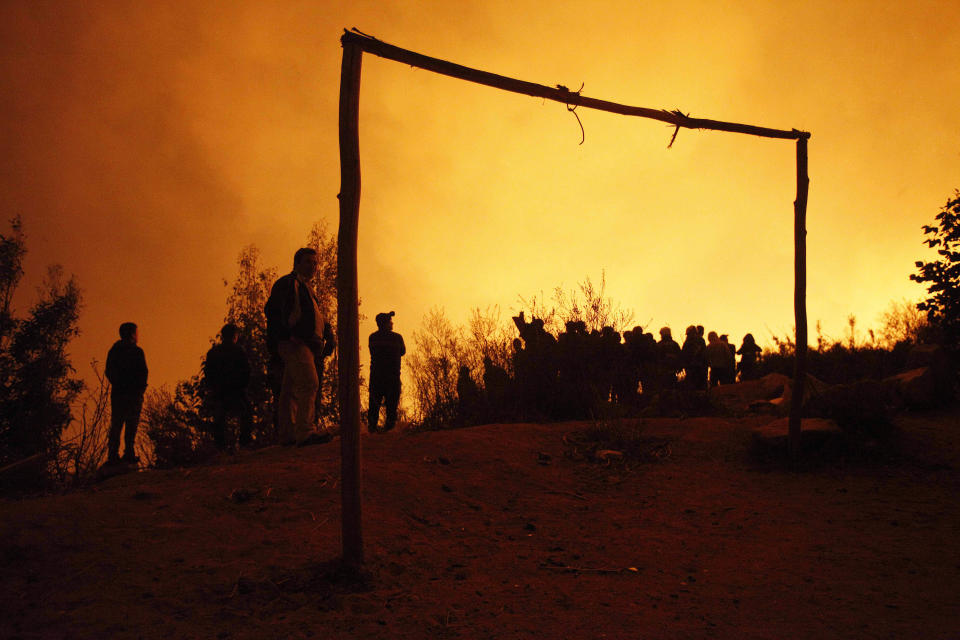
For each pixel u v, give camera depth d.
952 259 9.12
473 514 5.24
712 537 4.79
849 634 3.05
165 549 4.12
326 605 3.52
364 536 4.56
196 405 10.53
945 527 4.79
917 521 4.96
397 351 9.09
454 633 3.20
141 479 5.79
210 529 4.47
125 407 7.38
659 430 7.79
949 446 6.82
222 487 5.26
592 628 3.24
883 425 7.19
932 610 3.31
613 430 7.49
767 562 4.23
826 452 6.71
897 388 8.74
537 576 4.05
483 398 9.09
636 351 9.81
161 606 3.42
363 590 3.74
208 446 8.71
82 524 4.37
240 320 12.32
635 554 4.46
